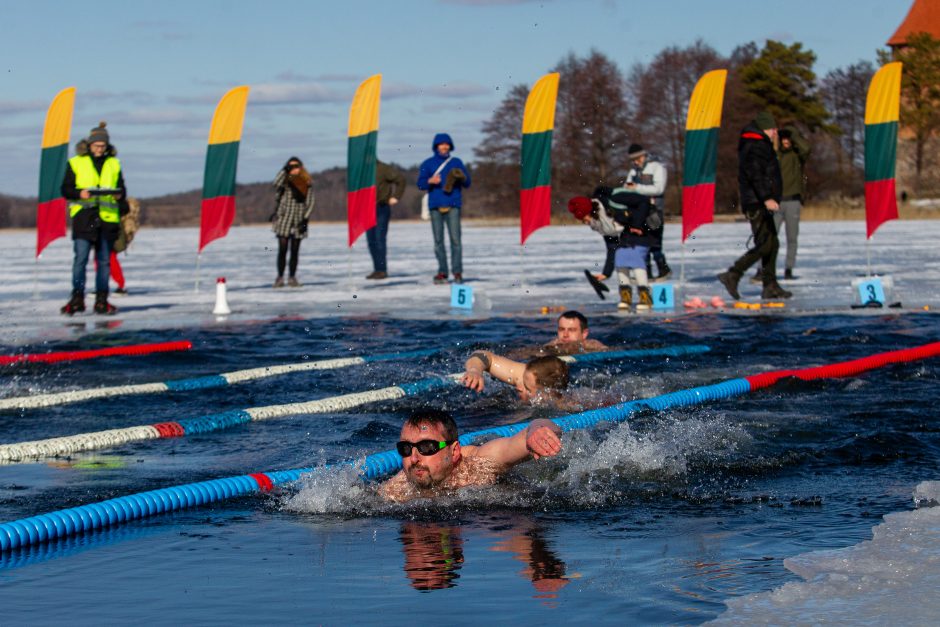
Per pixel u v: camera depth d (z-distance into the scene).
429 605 3.76
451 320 13.81
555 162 65.38
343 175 93.00
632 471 5.81
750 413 7.50
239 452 6.75
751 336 11.67
